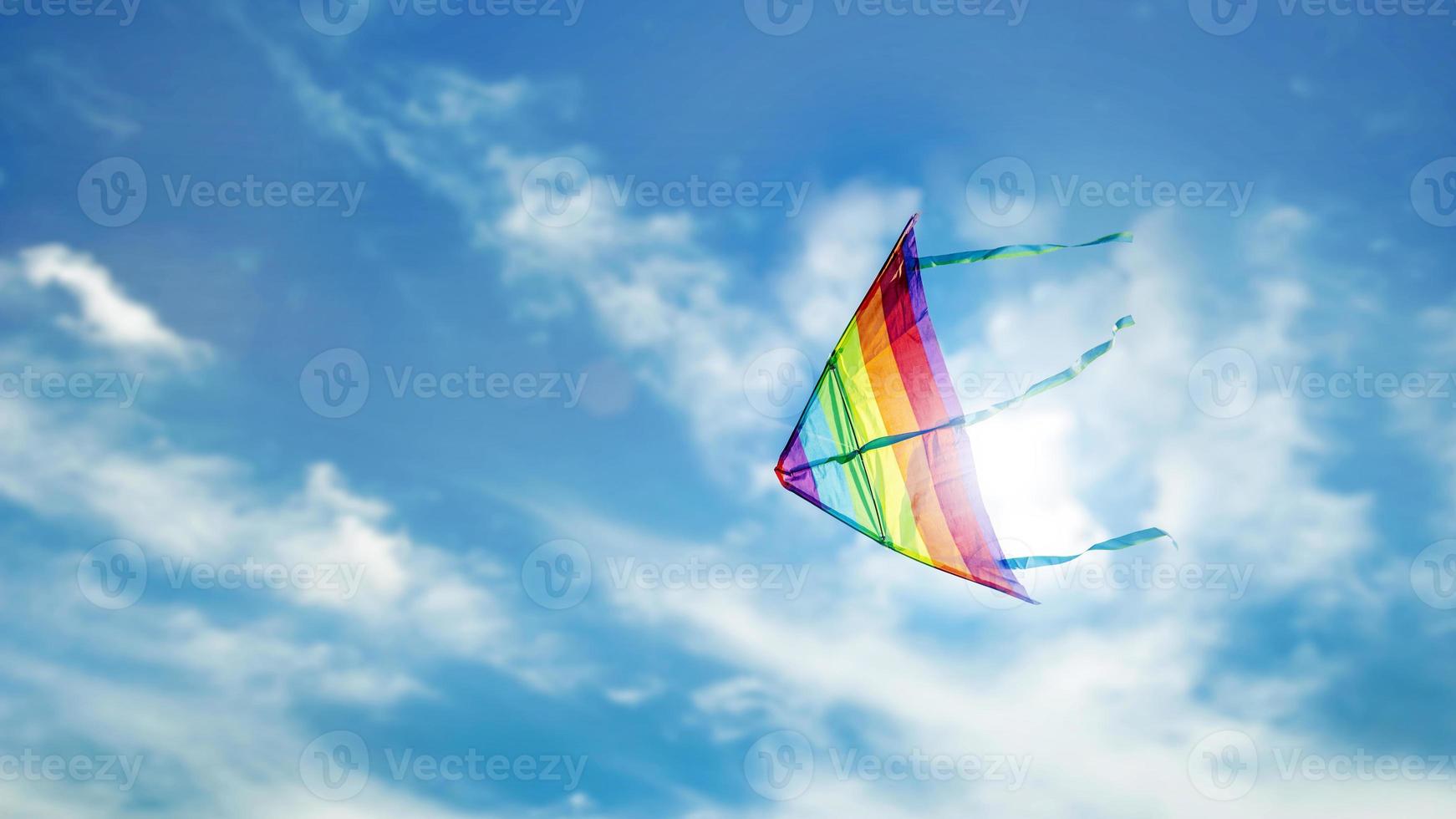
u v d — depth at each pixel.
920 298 6.58
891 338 6.42
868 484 6.08
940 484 6.16
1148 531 6.23
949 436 6.25
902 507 6.08
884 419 6.25
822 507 5.99
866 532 5.99
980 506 6.19
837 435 6.12
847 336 6.32
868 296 6.44
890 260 6.55
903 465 6.16
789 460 6.05
